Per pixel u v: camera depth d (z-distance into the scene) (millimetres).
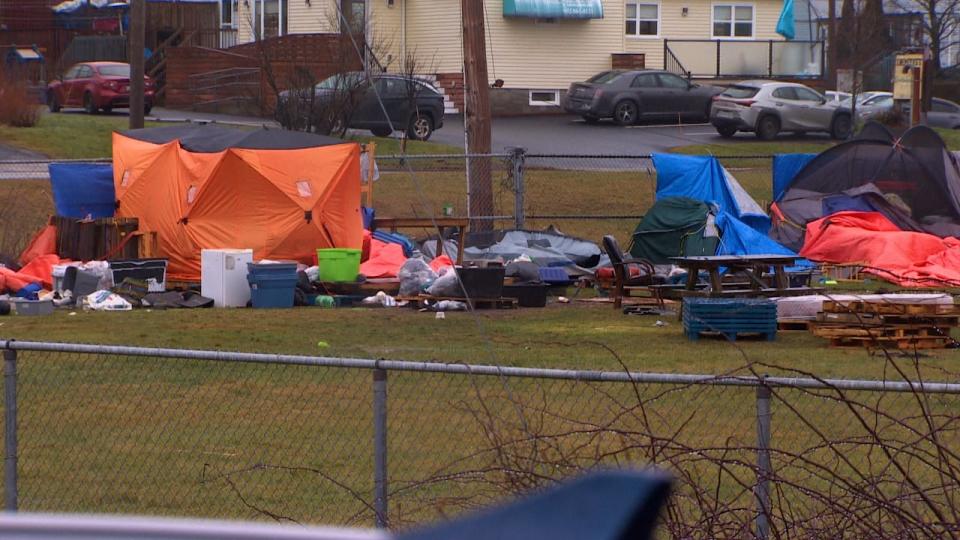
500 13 183250
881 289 76188
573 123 173875
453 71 175250
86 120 148125
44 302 67625
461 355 51844
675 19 196375
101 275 72875
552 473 22703
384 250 82375
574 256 84250
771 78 195500
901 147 93000
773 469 24969
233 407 39906
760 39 199250
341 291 74875
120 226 79750
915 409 38000
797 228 91312
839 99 165875
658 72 173000
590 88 170375
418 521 26328
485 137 92750
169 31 186875
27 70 179250
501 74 184875
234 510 29672
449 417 36938
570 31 187750
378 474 26062
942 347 55938
